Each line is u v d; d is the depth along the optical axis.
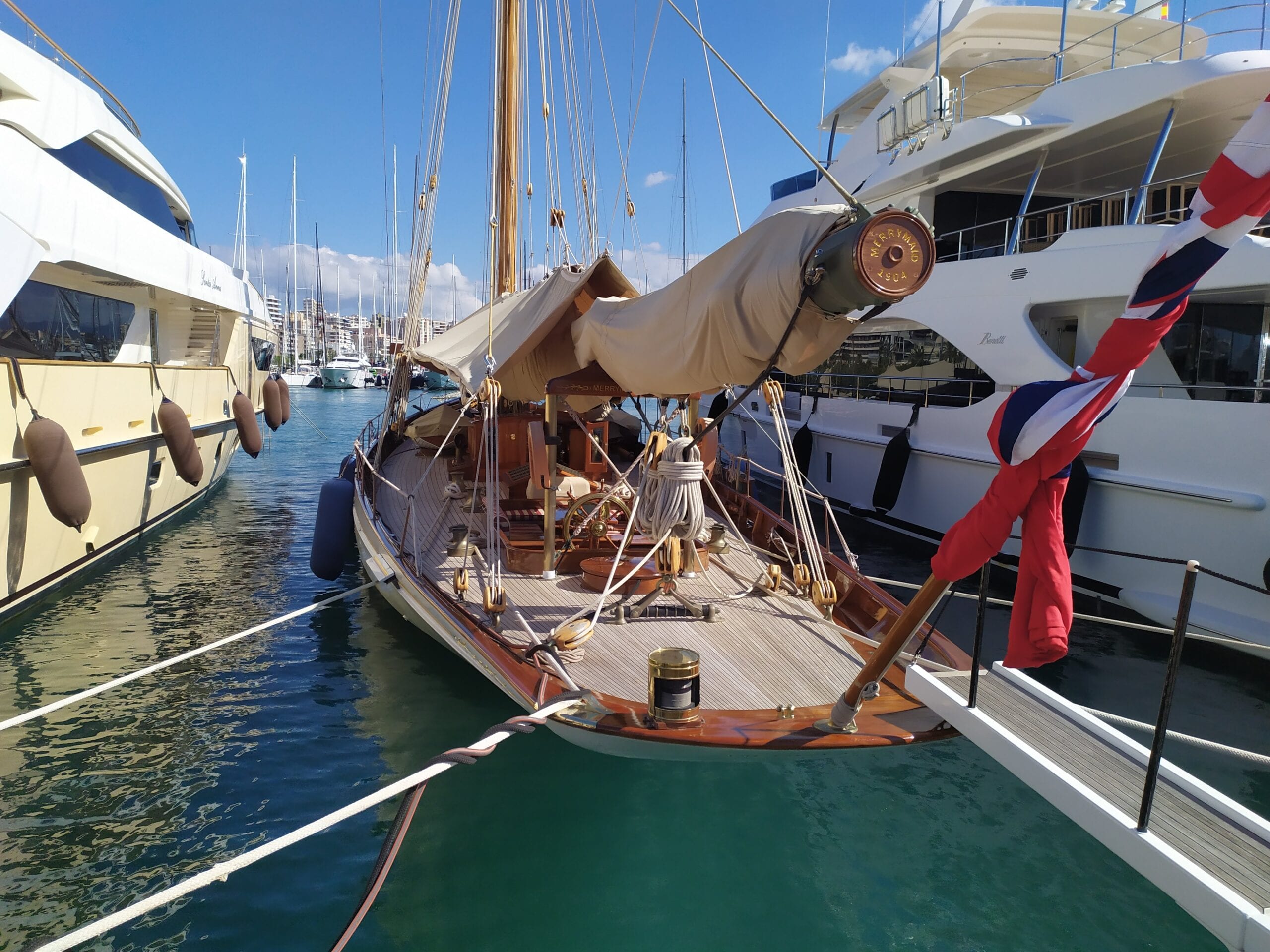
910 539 9.81
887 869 3.99
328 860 3.93
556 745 5.05
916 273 2.45
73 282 8.98
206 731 5.19
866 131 11.36
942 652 4.17
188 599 7.82
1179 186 9.06
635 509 4.58
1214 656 6.28
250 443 12.38
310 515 12.08
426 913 3.58
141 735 5.12
